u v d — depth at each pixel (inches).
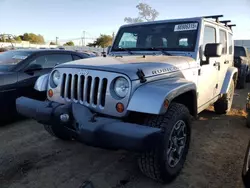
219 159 136.9
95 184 111.2
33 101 116.0
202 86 155.3
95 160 134.2
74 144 154.2
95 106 103.7
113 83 100.0
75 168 125.4
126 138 86.7
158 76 108.7
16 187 108.7
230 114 226.7
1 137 164.6
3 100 180.1
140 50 161.6
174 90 100.6
